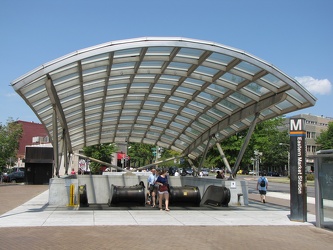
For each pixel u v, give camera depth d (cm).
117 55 1284
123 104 1894
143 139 2642
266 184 1991
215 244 879
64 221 1177
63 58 1164
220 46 1238
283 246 880
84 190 1694
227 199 1694
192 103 1839
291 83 1327
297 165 1287
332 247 880
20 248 793
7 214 1336
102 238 913
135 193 1675
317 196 1166
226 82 1500
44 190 2819
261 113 1747
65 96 1535
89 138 2547
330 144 7788
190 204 1742
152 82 1560
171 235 976
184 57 1326
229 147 2892
